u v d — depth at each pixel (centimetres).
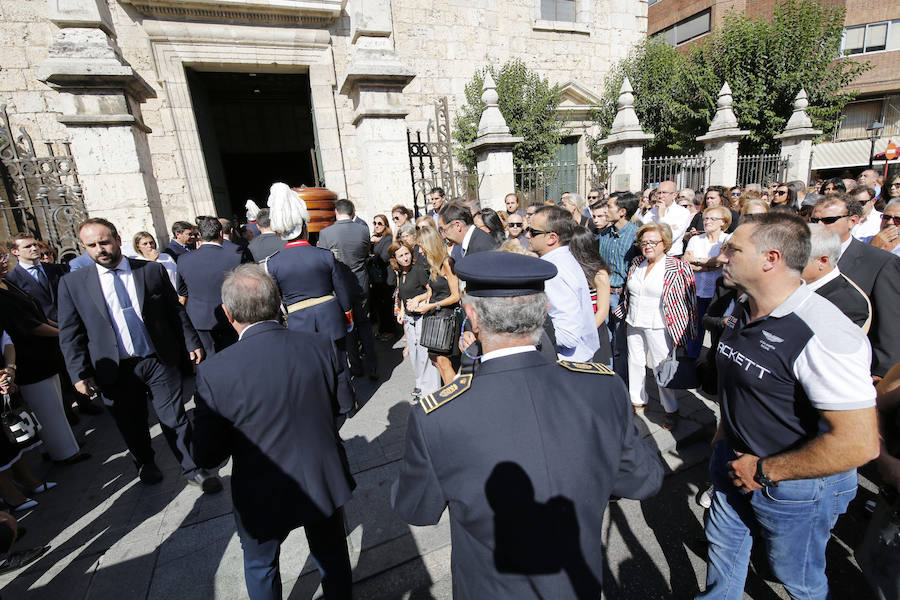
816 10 1186
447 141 645
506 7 1137
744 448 162
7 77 704
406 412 392
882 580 142
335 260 364
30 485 314
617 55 1320
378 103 570
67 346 284
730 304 271
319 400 187
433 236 340
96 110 457
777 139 1177
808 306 142
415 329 373
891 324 235
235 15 800
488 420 108
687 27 2141
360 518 269
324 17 853
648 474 122
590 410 113
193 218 834
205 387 167
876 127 1944
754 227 150
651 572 226
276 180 1669
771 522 156
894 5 1941
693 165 923
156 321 298
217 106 1360
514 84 1044
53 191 515
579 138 1297
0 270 331
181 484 318
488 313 117
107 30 468
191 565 243
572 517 107
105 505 300
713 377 227
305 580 231
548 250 266
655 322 321
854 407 125
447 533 256
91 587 233
